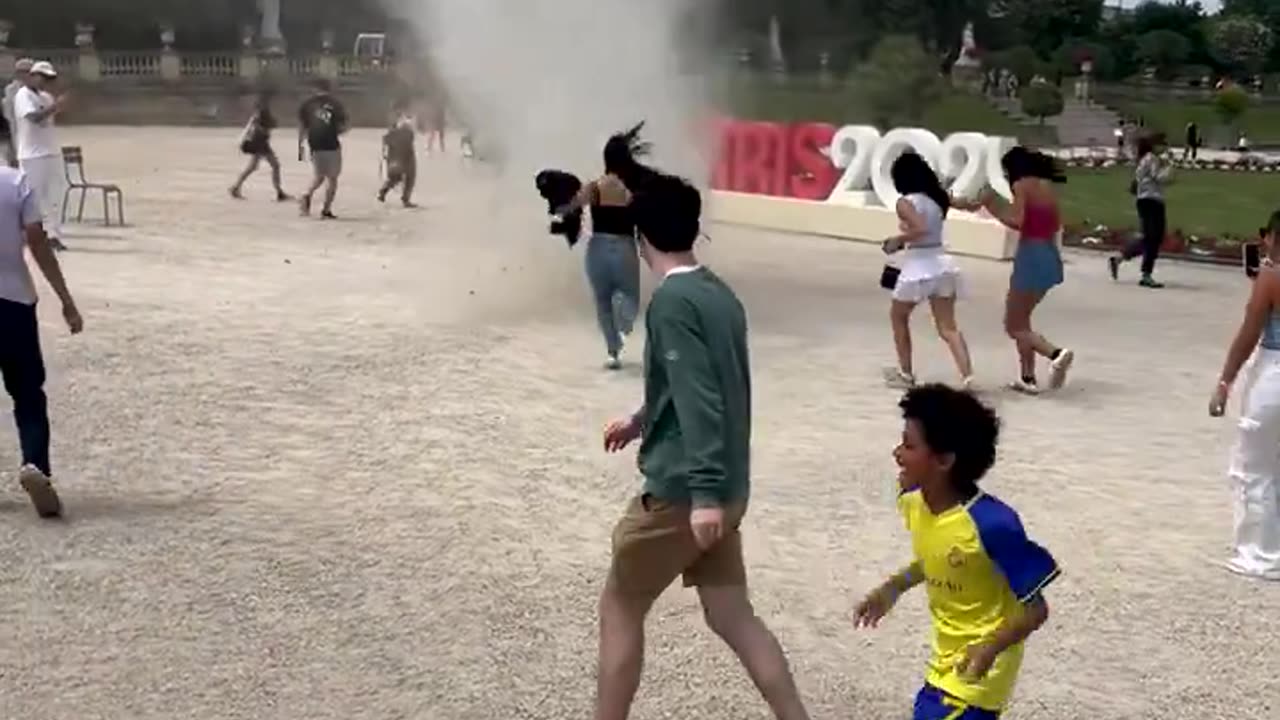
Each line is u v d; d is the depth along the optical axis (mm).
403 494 7359
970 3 58594
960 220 19625
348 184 26266
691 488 4047
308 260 15906
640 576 4324
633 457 8211
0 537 6477
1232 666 5520
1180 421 9766
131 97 44688
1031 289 10297
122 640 5348
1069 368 11477
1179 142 56750
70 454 7875
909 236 10180
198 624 5523
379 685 5016
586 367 10633
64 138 37125
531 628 5594
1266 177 38875
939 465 3803
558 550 6562
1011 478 8133
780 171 22312
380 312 12656
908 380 10484
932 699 3883
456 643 5422
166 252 16250
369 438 8438
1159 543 7055
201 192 23688
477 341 11445
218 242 17312
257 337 11359
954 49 56125
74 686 4930
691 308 4098
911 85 37781
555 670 5195
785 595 6117
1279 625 5969
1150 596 6273
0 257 6516
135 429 8445
